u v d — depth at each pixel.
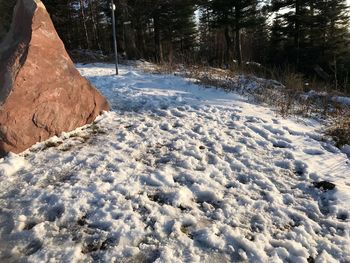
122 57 22.48
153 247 3.21
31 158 4.88
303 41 26.61
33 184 4.22
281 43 28.48
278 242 3.32
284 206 3.92
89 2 28.61
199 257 3.10
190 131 6.05
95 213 3.66
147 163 4.84
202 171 4.66
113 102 7.75
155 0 23.11
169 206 3.81
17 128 4.95
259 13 27.08
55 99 5.48
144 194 4.03
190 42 33.19
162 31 28.83
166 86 9.77
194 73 11.87
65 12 26.72
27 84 5.07
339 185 4.43
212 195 4.09
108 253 3.13
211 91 9.39
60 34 27.45
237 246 3.26
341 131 6.40
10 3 23.02
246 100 8.56
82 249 3.19
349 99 9.52
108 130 6.00
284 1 25.80
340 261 3.13
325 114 7.91
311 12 25.53
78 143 5.44
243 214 3.76
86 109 6.20
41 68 5.30
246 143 5.70
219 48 31.05
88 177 4.37
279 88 10.58
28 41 5.23
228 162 5.01
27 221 3.56
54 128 5.51
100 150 5.18
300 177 4.67
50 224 3.50
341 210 3.88
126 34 24.33
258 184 4.42
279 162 5.06
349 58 24.95
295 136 6.22
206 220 3.64
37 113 5.21
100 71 12.84
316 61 25.64
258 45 31.89
